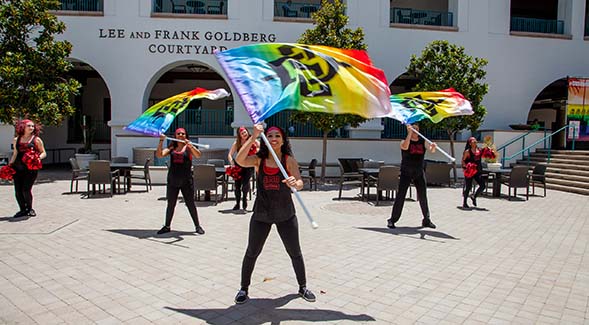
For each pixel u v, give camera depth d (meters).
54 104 13.02
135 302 4.33
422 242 6.94
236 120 16.38
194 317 4.01
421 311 4.24
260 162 4.29
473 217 9.14
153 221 8.19
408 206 10.34
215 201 10.24
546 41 18.20
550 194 12.91
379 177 10.31
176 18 16.03
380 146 16.55
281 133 4.31
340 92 4.72
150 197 11.12
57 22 14.08
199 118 16.67
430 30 17.28
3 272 5.13
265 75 4.60
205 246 6.46
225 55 4.73
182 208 9.66
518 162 16.83
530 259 6.12
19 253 5.91
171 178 7.11
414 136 7.77
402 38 17.09
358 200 11.16
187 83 21.81
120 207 9.60
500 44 17.84
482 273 5.45
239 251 6.22
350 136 16.81
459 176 16.70
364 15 16.86
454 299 4.57
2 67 12.29
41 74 13.33
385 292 4.73
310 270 5.43
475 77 14.66
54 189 12.34
